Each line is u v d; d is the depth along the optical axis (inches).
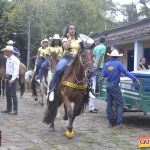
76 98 386.6
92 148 350.6
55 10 1641.2
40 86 641.6
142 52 812.6
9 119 494.3
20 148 341.4
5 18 1679.4
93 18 1689.2
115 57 458.6
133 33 796.0
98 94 553.0
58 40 513.0
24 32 1652.3
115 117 459.5
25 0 1644.9
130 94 467.5
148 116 551.5
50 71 530.6
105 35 944.9
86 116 534.0
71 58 394.3
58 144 362.0
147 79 444.1
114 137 399.5
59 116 505.4
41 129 430.3
